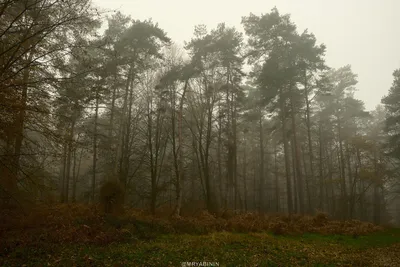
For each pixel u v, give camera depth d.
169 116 24.72
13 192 10.15
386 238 15.88
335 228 17.27
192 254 9.64
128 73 21.03
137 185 26.86
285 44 25.53
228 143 23.02
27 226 11.16
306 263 9.16
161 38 21.33
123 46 20.48
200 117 25.48
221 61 24.27
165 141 25.11
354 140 30.44
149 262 8.36
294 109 26.78
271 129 27.94
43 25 9.41
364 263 9.68
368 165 31.48
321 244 13.12
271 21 25.12
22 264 7.55
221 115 23.08
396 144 30.09
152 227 13.82
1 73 8.38
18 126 8.93
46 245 9.37
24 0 8.97
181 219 15.45
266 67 24.08
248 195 43.62
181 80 21.89
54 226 11.59
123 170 22.72
